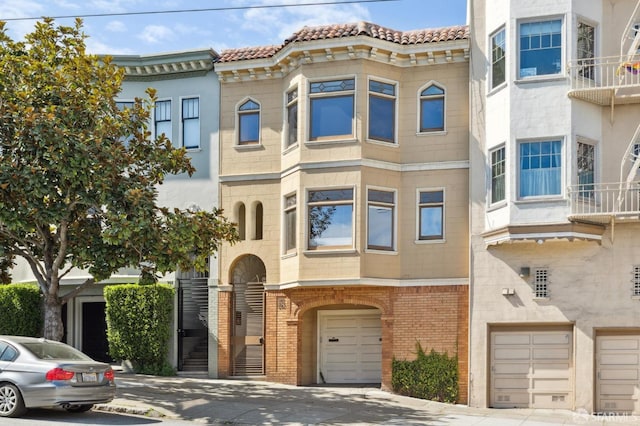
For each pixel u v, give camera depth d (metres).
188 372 25.80
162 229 19.09
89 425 16.48
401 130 24.39
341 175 23.66
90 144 18.59
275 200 25.33
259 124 25.73
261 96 25.80
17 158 18.67
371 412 20.16
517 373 22.58
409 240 24.05
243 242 25.56
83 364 17.05
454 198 23.84
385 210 24.11
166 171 20.83
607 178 22.27
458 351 23.25
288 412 19.44
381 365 24.92
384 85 24.38
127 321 25.45
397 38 24.33
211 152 26.14
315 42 23.86
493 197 22.94
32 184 17.95
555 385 22.28
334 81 24.11
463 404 22.97
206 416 18.69
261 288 25.75
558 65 22.09
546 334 22.52
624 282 21.81
